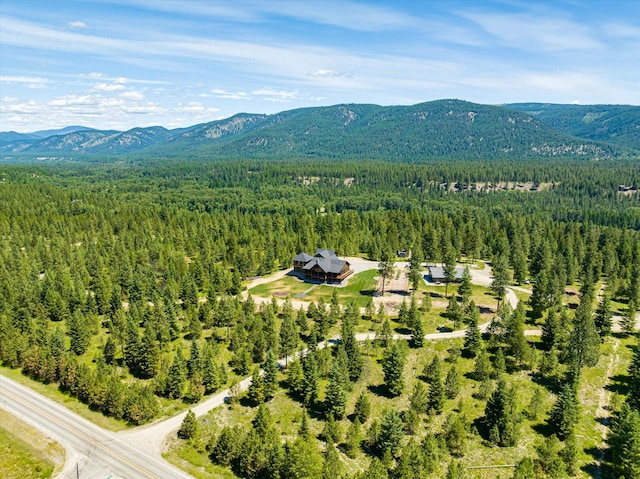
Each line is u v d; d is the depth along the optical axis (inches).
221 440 2881.4
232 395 3472.0
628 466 2812.5
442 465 2928.2
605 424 3395.7
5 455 2883.9
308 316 5078.7
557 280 5388.8
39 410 3371.1
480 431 3260.3
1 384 3718.0
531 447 3125.0
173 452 2957.7
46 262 6638.8
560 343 4244.6
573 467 2913.4
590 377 3964.1
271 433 2896.2
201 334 4694.9
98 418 3304.6
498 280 5118.1
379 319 4936.0
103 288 5221.5
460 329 4719.5
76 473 2748.5
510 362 4106.8
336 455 2751.0
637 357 3892.7
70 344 4407.0
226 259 7342.5
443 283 6309.1
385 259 5885.8
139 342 3924.7
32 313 4899.1
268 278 6722.4
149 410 3253.0
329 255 6953.7
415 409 3390.7
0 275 5615.2
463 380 3865.7
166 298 5162.4
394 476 2728.8
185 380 3649.1
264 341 4200.3
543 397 3567.9
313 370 3508.9
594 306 5438.0
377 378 3909.9
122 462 2847.0
